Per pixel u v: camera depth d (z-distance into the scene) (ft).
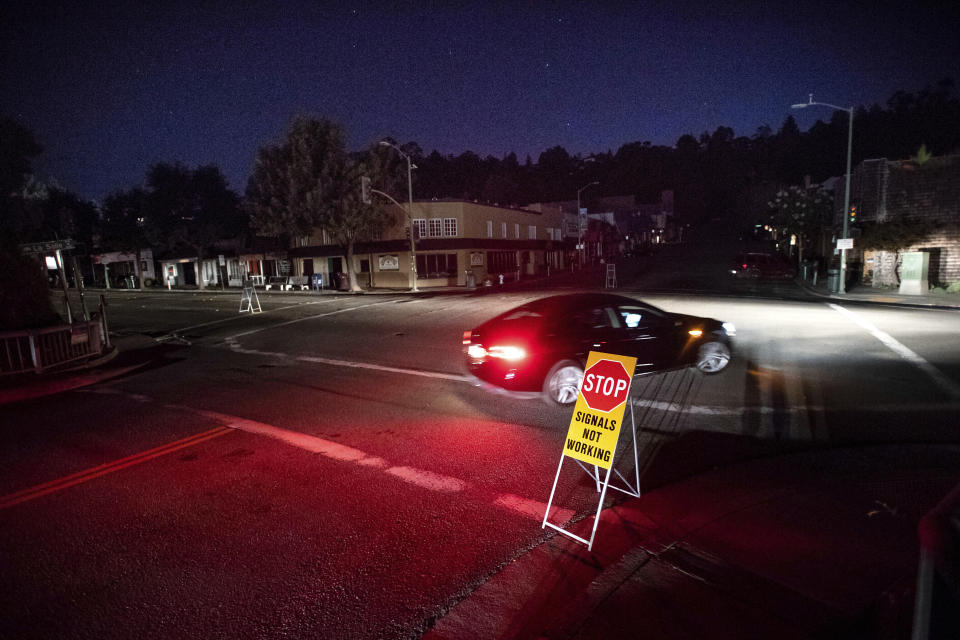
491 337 24.36
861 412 22.13
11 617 10.96
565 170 512.22
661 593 10.69
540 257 160.76
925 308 58.23
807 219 123.44
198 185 142.61
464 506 15.25
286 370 35.45
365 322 58.95
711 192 506.48
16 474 18.58
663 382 27.94
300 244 137.18
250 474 17.95
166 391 30.66
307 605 11.09
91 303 100.73
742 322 48.37
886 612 8.86
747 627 9.62
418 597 11.26
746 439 19.56
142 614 10.96
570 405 24.86
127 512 15.46
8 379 33.37
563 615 10.28
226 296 107.76
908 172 80.18
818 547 12.06
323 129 114.42
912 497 14.44
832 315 51.47
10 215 48.67
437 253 121.90
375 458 19.08
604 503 15.10
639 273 136.56
